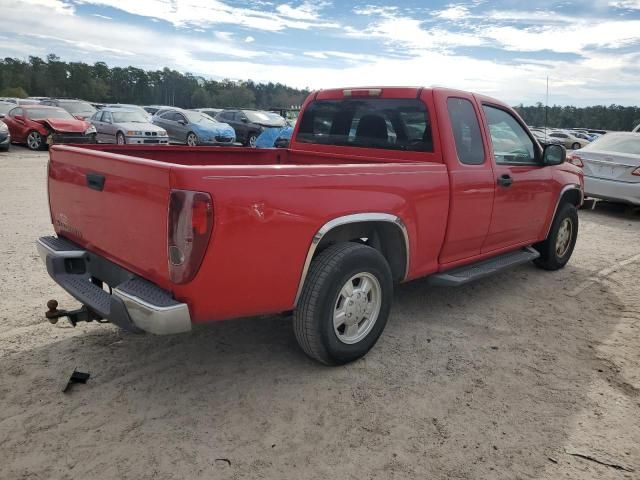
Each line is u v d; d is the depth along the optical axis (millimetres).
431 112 4113
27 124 17641
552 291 5461
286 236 2986
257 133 21500
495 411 3205
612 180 9867
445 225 4105
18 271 5172
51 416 2947
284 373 3523
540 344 4168
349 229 3605
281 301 3111
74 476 2508
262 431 2912
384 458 2742
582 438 2975
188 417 3004
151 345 3838
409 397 3309
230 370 3537
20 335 3877
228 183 2717
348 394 3307
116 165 2986
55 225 3857
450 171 4062
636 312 4938
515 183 4809
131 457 2652
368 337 3666
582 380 3621
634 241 8023
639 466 2760
